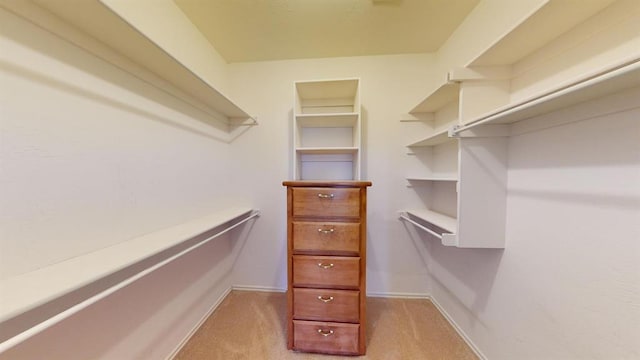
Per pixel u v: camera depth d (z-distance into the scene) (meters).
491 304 1.39
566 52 0.95
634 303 0.74
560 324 0.97
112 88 1.04
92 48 0.95
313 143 2.32
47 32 0.80
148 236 1.21
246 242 2.35
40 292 0.62
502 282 1.30
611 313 0.80
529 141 1.12
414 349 1.56
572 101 0.86
